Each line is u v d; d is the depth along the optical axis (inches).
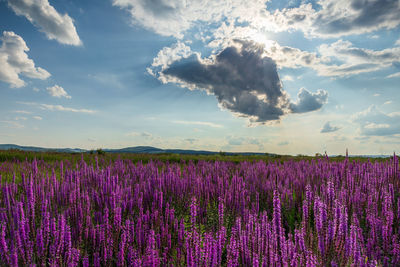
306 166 402.3
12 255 118.7
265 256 123.3
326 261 131.3
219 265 123.6
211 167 415.2
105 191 229.3
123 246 137.9
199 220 194.7
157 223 173.3
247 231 140.6
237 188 267.0
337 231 134.8
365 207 218.4
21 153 702.5
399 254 142.5
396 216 183.9
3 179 313.3
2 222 148.5
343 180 258.2
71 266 126.9
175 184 271.9
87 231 160.6
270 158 740.0
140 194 233.8
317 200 151.2
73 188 214.2
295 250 126.3
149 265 124.0
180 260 140.6
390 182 259.0
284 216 233.3
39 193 186.2
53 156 689.6
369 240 158.9
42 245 132.2
